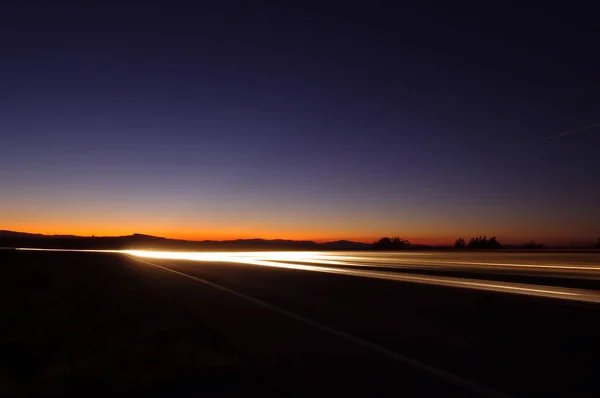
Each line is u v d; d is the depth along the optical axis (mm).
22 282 36094
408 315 15633
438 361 9656
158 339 12906
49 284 34250
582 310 15188
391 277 30141
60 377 9680
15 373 10859
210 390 8234
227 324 14773
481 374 8656
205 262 61875
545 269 35125
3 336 15703
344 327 13789
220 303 19984
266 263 55938
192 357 10609
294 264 52625
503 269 35531
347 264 47719
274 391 8055
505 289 21625
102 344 13055
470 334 12312
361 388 8039
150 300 21750
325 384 8328
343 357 10234
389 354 10383
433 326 13570
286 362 9930
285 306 18719
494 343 11203
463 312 15797
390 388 7992
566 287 22359
